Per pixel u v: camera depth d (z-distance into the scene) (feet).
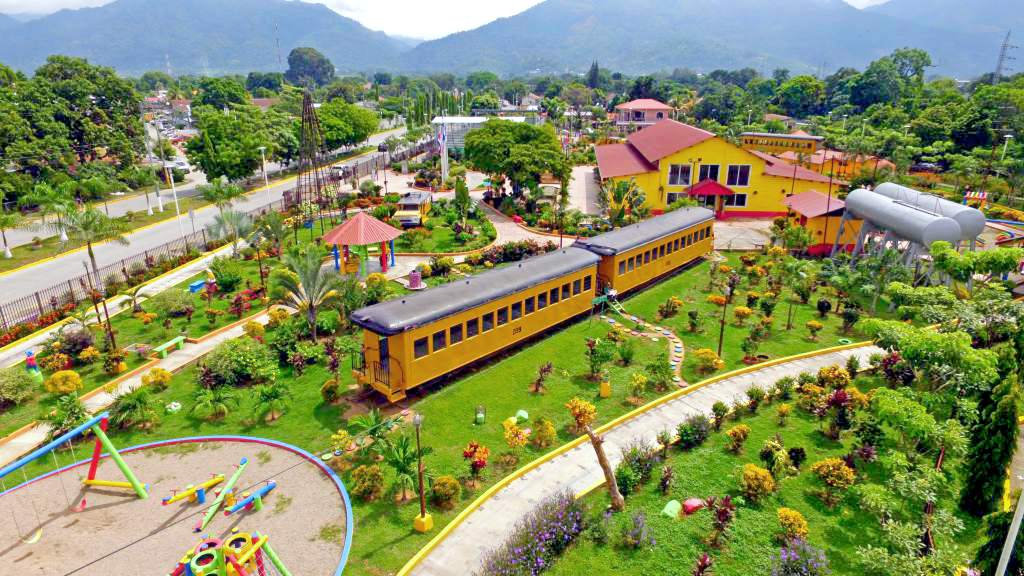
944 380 80.02
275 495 65.67
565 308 108.17
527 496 66.08
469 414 81.35
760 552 57.00
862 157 255.50
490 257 146.82
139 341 102.94
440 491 63.41
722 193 197.47
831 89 536.01
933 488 61.00
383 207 177.17
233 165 230.07
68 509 63.46
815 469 67.56
